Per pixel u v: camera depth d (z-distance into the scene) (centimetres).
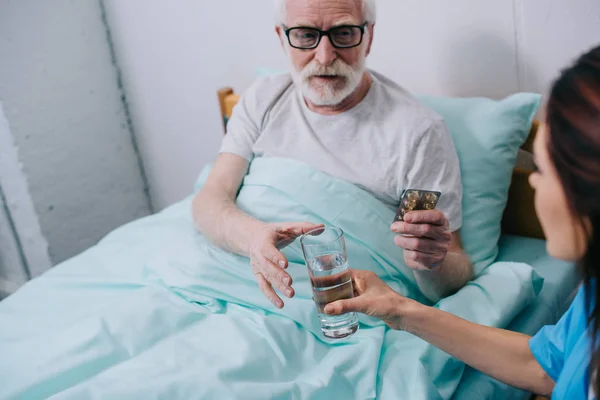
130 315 126
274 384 106
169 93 247
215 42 224
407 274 138
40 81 230
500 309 124
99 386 107
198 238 150
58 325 136
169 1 227
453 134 157
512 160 154
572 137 60
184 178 265
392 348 119
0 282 270
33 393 113
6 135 225
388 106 150
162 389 104
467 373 118
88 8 242
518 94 154
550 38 155
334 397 107
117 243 169
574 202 62
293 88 166
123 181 268
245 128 166
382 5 179
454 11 167
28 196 234
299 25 143
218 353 116
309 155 152
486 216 150
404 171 143
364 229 138
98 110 252
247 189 153
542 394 96
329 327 114
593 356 73
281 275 118
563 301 142
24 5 221
